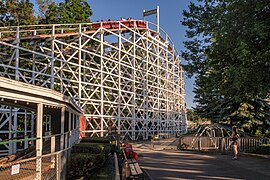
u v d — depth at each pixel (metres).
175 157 18.12
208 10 13.09
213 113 29.19
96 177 10.57
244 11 9.66
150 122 43.94
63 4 40.00
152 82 43.28
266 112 24.62
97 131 29.77
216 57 12.22
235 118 25.47
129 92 36.69
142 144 31.27
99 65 32.44
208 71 15.62
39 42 25.55
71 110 12.16
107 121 32.56
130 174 9.70
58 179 8.27
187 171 12.18
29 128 28.28
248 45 9.33
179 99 55.38
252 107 24.02
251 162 14.66
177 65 54.31
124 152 12.66
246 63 9.57
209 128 24.39
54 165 8.97
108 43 33.47
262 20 9.40
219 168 12.91
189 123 89.94
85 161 9.98
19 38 22.28
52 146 9.15
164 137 43.31
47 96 7.89
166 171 12.24
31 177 7.21
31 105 8.77
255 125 25.16
